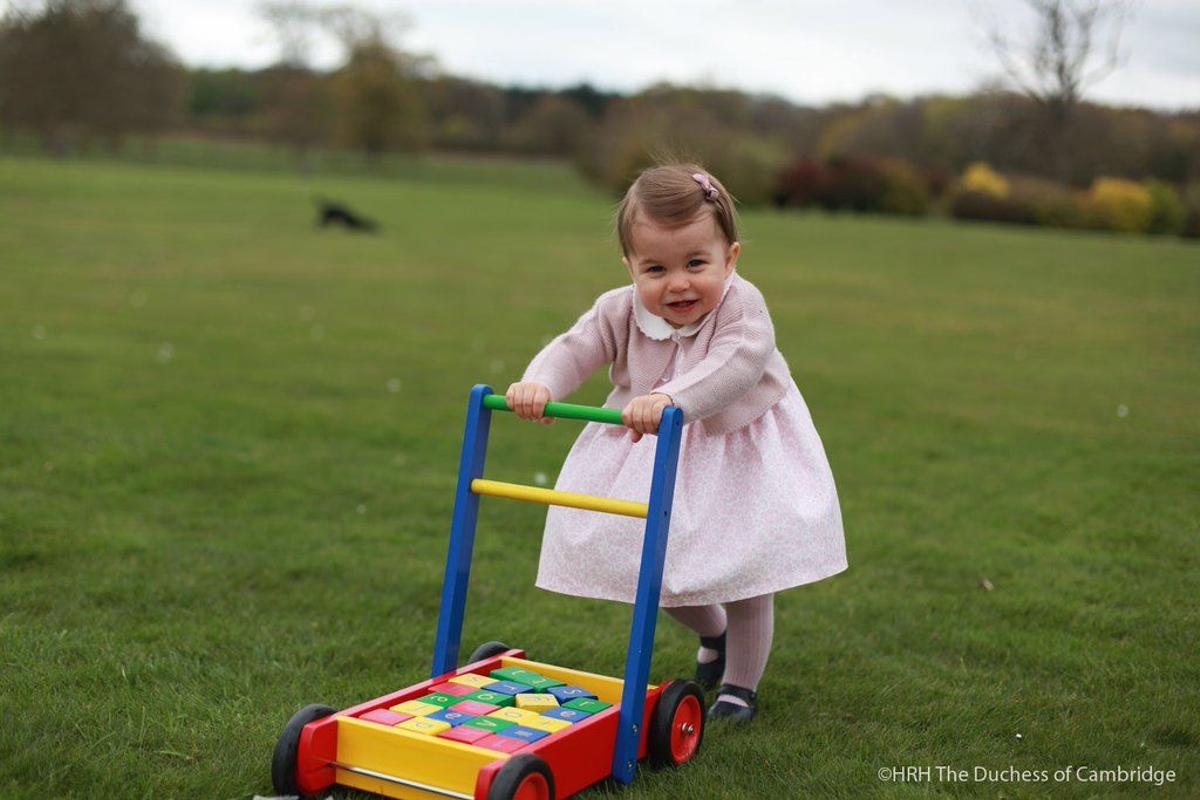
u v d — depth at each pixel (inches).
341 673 139.6
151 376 340.5
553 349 127.6
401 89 2474.2
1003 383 388.8
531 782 96.1
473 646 150.8
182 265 661.9
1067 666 146.4
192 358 378.0
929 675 143.8
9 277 565.9
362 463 253.1
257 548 188.9
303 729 102.9
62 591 162.2
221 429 276.4
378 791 103.3
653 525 108.6
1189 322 561.9
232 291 568.7
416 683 135.8
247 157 2381.9
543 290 629.3
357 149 2524.6
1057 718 129.6
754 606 128.3
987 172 1499.8
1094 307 614.9
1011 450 283.9
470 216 1150.3
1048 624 163.6
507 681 118.7
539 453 269.6
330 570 179.6
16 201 975.0
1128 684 140.5
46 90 1947.6
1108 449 286.2
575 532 125.1
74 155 2028.8
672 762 114.0
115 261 658.8
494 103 2822.3
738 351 119.4
